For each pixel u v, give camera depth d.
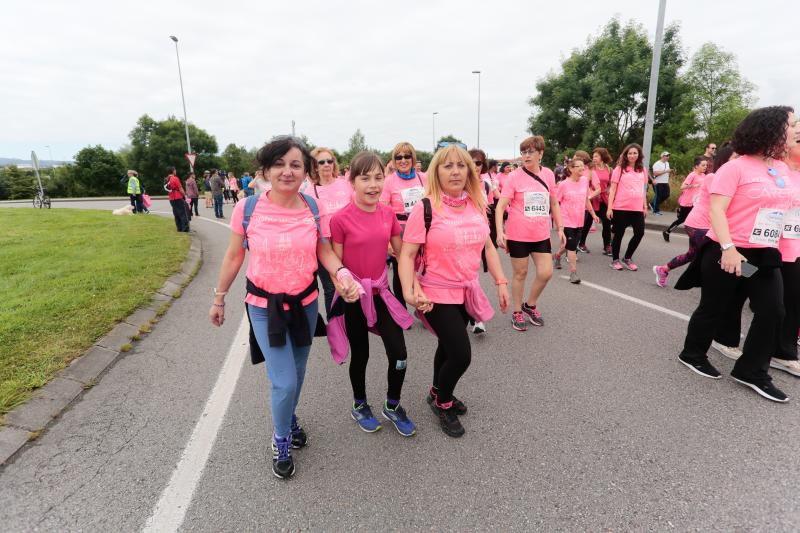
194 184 16.83
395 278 3.68
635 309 4.92
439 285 2.67
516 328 4.45
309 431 2.81
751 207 2.98
